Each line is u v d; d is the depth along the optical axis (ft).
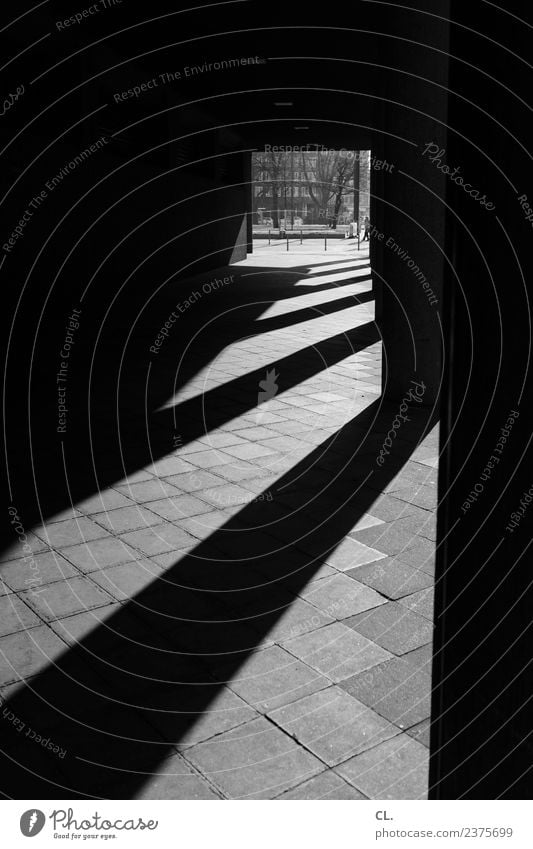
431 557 13.19
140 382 27.20
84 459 18.60
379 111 31.17
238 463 18.34
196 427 21.48
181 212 61.31
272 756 8.12
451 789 3.09
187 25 37.93
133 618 11.11
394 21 21.44
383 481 17.08
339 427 21.53
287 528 14.48
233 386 26.63
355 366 30.42
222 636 10.63
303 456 18.90
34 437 20.38
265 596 11.82
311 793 7.51
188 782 7.71
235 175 85.20
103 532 14.24
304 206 178.50
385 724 8.66
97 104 42.80
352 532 14.29
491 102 2.59
